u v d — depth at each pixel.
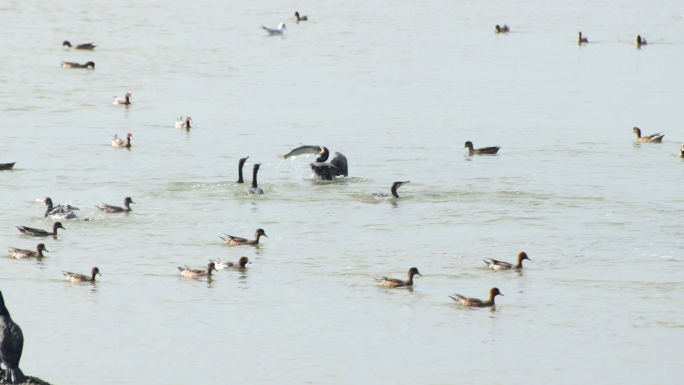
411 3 179.88
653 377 28.94
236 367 29.41
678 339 31.89
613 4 186.88
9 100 83.44
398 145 66.56
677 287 36.97
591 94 91.38
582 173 57.88
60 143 65.56
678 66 111.50
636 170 58.84
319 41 129.12
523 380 28.64
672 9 179.62
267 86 94.38
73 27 137.00
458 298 35.06
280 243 43.00
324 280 37.75
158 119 76.31
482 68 108.44
